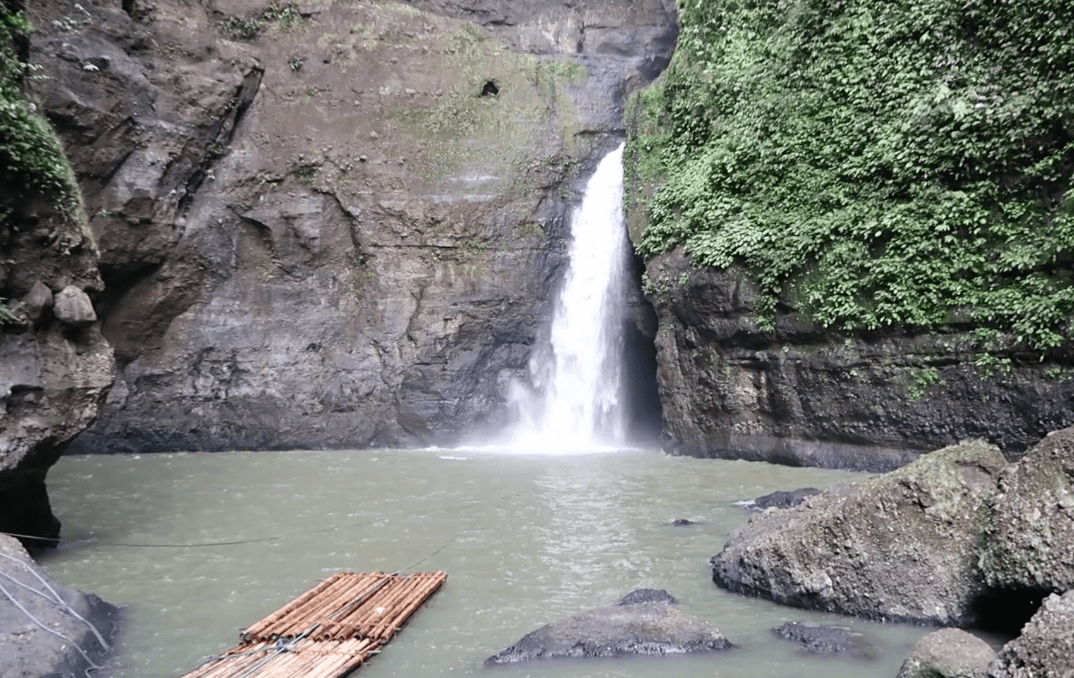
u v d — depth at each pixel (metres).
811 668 6.03
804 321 15.26
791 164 15.85
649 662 6.18
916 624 6.82
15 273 8.77
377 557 9.31
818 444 15.21
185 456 18.30
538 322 21.19
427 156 21.25
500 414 20.59
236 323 20.14
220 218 20.03
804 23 15.77
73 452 18.55
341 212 20.77
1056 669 4.85
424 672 6.10
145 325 19.45
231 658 6.26
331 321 20.59
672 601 7.50
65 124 17.23
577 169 22.14
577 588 8.05
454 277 20.69
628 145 19.80
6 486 8.70
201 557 9.43
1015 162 12.95
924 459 7.48
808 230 15.23
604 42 25.05
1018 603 6.50
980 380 13.19
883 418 14.32
